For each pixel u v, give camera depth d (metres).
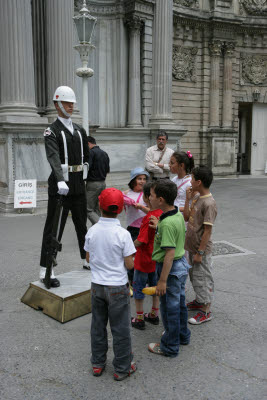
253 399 2.66
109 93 14.03
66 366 3.04
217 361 3.13
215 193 12.52
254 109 18.14
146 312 4.00
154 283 3.82
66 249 6.19
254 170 18.48
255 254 6.05
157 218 3.63
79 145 4.23
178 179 4.40
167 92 13.74
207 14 16.30
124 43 13.80
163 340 3.21
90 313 3.96
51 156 3.98
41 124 9.19
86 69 8.20
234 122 17.59
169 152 7.01
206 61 16.69
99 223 2.93
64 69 10.20
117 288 2.81
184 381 2.86
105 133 12.41
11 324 3.70
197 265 3.77
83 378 2.89
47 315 3.89
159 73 13.64
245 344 3.40
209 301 3.76
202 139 17.00
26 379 2.87
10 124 8.77
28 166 9.20
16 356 3.16
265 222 8.34
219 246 6.48
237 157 19.03
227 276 5.09
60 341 3.41
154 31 13.70
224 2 16.38
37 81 11.45
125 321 2.84
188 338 3.39
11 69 9.08
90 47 8.16
